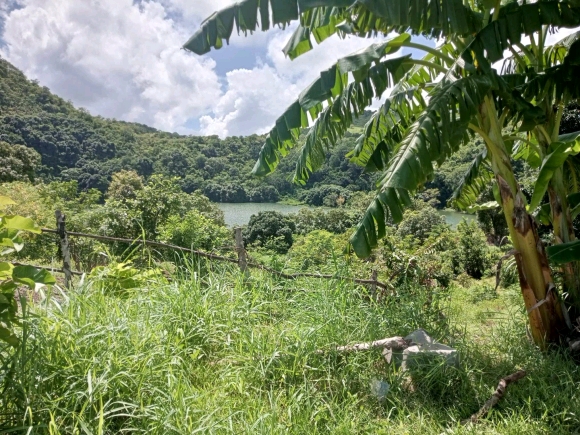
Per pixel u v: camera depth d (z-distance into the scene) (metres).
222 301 3.97
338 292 4.42
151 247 5.62
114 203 11.85
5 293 2.26
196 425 2.32
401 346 3.64
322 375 3.34
